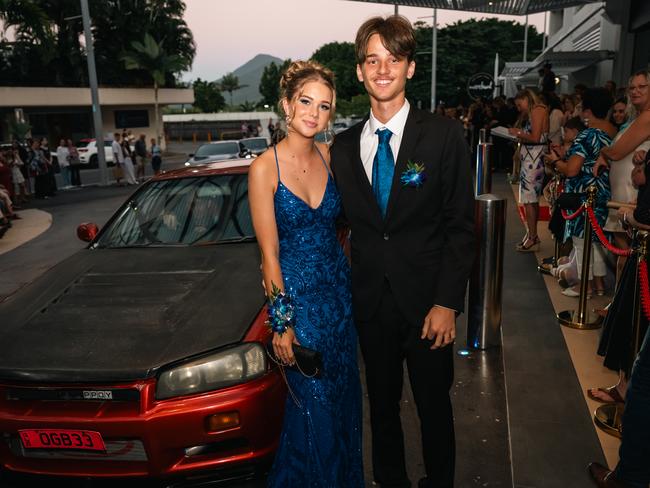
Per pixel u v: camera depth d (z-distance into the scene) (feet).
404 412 9.54
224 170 12.37
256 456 7.17
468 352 11.57
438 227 6.40
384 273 6.43
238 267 9.30
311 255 6.64
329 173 6.82
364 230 6.52
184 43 128.06
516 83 88.28
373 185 6.40
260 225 6.43
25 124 70.13
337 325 6.81
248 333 7.38
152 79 124.26
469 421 9.09
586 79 57.57
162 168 81.76
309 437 6.66
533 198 18.37
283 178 6.43
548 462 7.89
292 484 6.72
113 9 113.70
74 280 9.36
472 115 41.37
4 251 26.27
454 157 6.08
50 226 32.96
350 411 7.06
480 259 11.31
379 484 7.66
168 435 6.82
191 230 10.94
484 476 7.73
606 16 43.11
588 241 12.19
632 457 6.81
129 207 11.88
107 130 114.42
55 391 7.00
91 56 56.85
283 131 6.81
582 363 10.84
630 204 7.90
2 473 7.62
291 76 6.33
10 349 7.43
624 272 8.66
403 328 6.61
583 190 13.32
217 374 7.03
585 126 14.96
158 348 7.17
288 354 6.33
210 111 246.27
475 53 185.78
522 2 35.17
